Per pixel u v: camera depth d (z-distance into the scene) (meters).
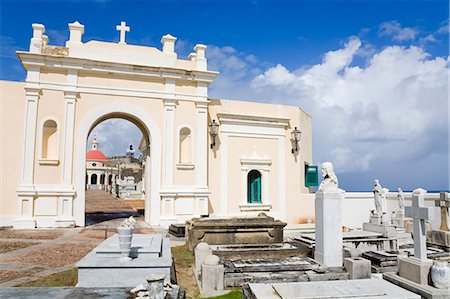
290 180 21.84
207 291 7.94
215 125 19.94
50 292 6.50
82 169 17.42
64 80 17.56
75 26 18.17
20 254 10.61
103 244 8.92
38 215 16.53
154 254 8.29
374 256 10.30
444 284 6.72
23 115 17.11
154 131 18.75
